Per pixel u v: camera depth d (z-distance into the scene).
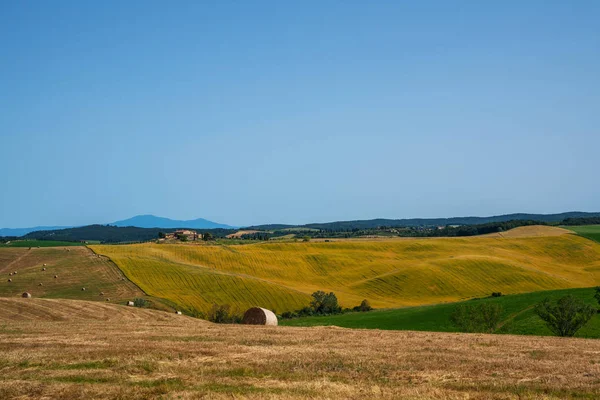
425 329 56.62
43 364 18.06
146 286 84.25
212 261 110.56
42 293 76.94
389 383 15.52
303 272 113.44
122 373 16.66
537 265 125.75
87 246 113.31
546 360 20.28
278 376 16.34
